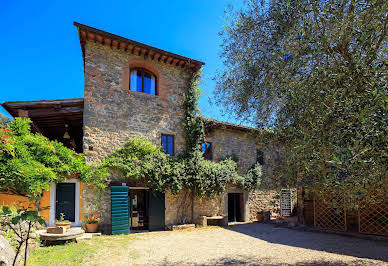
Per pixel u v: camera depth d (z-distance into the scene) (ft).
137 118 34.55
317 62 11.66
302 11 12.13
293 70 12.02
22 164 25.16
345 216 31.48
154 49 34.78
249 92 15.06
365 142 7.83
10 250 15.08
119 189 31.19
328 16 12.16
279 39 12.96
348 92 9.49
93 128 31.42
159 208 34.37
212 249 23.57
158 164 33.68
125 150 32.60
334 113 9.45
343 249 23.24
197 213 37.42
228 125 39.73
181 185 35.12
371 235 28.43
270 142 13.98
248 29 14.93
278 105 13.97
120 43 33.19
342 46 11.29
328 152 9.45
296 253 21.99
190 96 38.63
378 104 7.97
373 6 10.15
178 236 29.89
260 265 18.52
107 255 20.74
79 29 30.14
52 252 20.53
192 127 37.91
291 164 12.48
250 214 43.06
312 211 36.70
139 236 29.53
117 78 33.86
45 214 27.76
